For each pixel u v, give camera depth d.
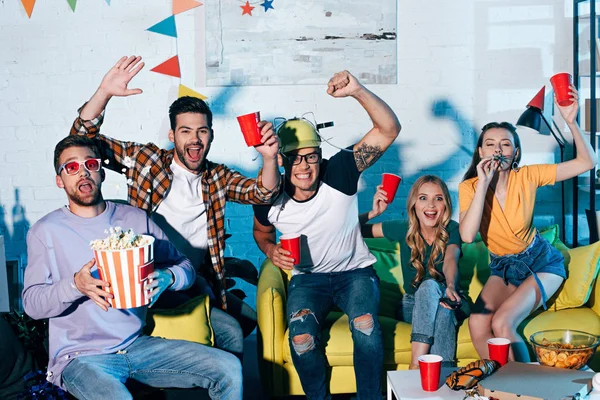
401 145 3.94
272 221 2.90
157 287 2.33
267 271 3.14
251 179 2.83
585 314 3.00
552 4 3.89
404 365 2.87
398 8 3.85
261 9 3.82
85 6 3.83
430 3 3.86
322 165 2.88
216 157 3.92
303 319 2.78
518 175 2.93
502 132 2.89
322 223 2.85
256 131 2.53
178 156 2.81
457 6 3.87
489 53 3.90
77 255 2.45
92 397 2.27
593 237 3.64
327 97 3.89
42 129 3.89
